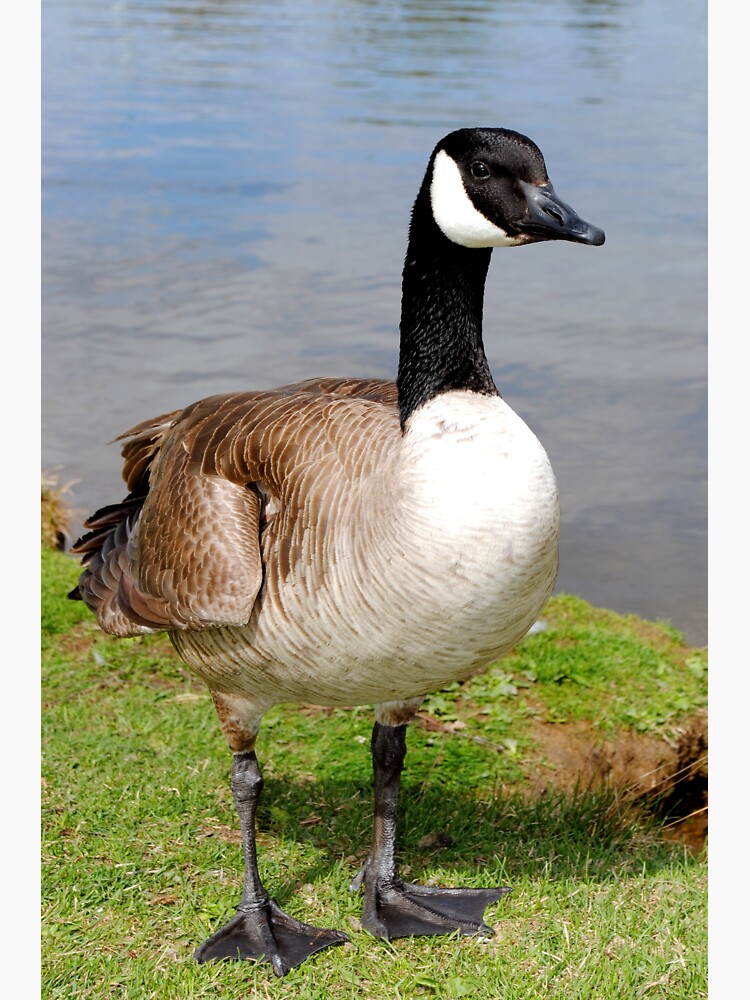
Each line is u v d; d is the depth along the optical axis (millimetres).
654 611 8781
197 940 4770
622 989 4418
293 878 5230
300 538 4285
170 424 5445
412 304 4473
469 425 4195
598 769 6496
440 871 5293
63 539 9438
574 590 9078
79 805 5625
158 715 6598
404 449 4203
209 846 5363
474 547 4055
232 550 4418
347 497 4211
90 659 7273
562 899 5016
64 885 5031
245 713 4828
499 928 4863
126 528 5418
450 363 4352
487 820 5699
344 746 6375
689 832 6645
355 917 4992
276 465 4477
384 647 4203
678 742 6852
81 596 5480
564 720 6898
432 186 4500
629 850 5543
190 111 20578
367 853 5402
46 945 4668
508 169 4340
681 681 7441
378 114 20406
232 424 4801
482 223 4371
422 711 6852
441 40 28391
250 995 4492
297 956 4684
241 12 33188
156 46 26828
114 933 4770
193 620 4492
